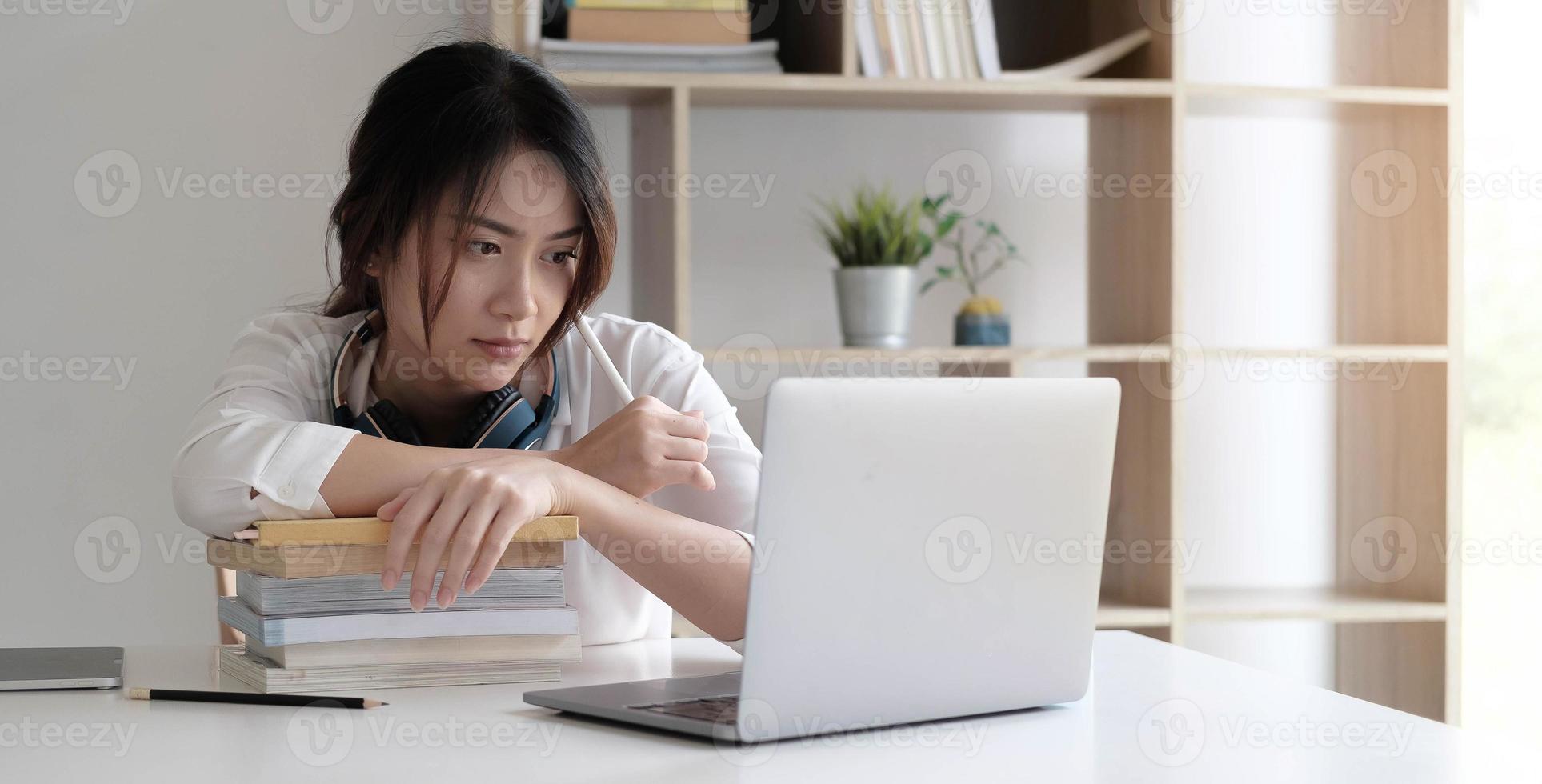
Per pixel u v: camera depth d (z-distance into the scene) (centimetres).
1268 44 237
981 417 75
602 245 108
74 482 210
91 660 101
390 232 104
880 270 202
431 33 216
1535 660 266
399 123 103
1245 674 96
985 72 201
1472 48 255
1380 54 227
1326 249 240
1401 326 224
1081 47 231
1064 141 231
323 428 98
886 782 64
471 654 90
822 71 204
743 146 221
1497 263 262
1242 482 241
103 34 208
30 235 207
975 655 77
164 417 212
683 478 102
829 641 71
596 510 94
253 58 212
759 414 219
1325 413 242
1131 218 214
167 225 211
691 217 220
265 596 84
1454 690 215
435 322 104
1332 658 244
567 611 92
